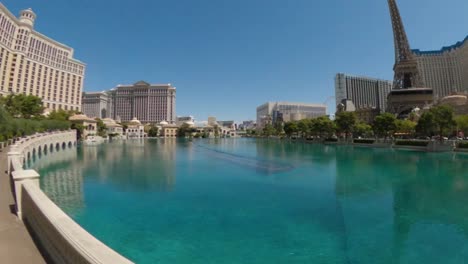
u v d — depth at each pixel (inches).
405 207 670.5
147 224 560.1
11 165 640.4
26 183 369.4
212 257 407.8
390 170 1285.7
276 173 1282.0
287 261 392.8
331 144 3427.7
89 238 197.6
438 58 6043.3
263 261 395.2
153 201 752.3
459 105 3334.2
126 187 948.6
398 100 4436.5
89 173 1267.2
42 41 4835.1
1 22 3966.5
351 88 7559.1
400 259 389.4
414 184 957.2
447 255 406.3
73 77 5595.5
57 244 229.5
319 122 3651.6
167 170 1390.3
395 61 4872.0
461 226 533.6
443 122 2022.6
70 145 2851.9
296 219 588.1
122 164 1622.8
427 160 1585.9
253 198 788.0
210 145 3971.5
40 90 4785.9
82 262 171.9
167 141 5393.7
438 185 932.0
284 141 5000.0
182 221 580.7
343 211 641.0
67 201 753.0
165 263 390.6
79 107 5753.0
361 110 5457.7
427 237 475.2
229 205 705.6
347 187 931.3
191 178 1149.7
